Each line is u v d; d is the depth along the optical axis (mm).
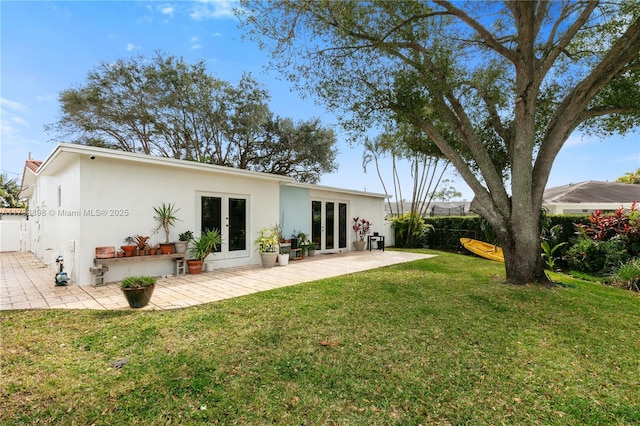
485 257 11344
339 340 3568
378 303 5066
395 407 2361
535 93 5824
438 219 15445
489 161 6566
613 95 6305
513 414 2303
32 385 2572
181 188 7621
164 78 14266
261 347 3355
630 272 6934
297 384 2648
